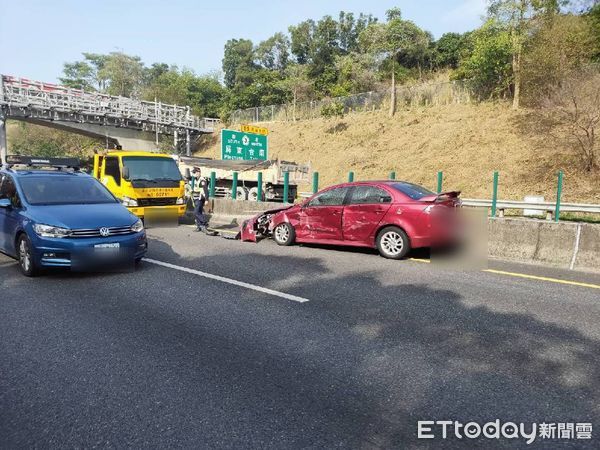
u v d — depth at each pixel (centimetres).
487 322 525
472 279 736
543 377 389
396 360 422
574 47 2453
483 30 2914
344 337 478
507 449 294
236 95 5912
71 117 3800
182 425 319
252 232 1127
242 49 6938
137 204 1361
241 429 313
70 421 325
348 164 3112
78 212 739
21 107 3516
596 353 437
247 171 2300
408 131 3212
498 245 946
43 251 693
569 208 1427
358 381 381
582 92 2097
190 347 452
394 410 338
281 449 292
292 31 6731
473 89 3281
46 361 421
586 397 356
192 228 1423
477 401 350
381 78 4484
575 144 2166
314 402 348
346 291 657
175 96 5772
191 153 4753
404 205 890
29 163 1000
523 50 2736
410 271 793
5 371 401
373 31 3684
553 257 887
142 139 4381
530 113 2652
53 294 638
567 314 554
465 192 2205
